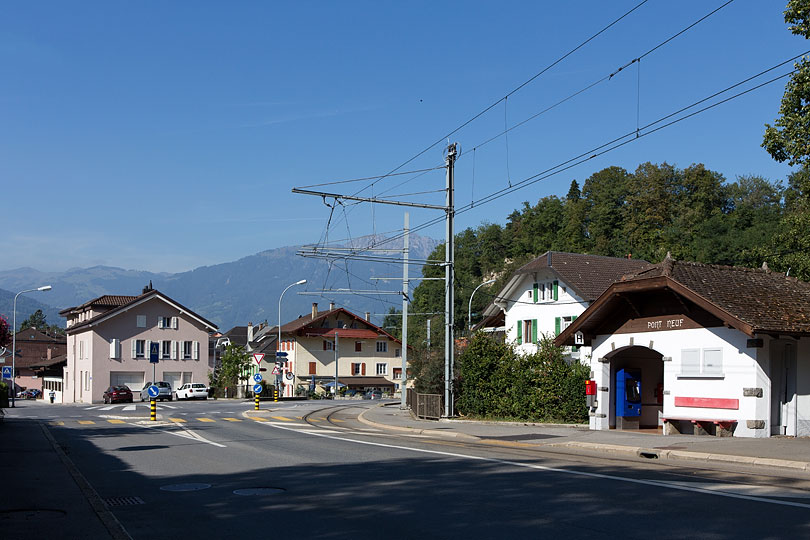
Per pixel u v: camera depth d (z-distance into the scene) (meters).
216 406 47.56
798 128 19.80
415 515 9.70
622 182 110.50
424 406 32.84
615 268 49.84
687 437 19.83
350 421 34.47
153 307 69.62
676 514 9.50
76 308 74.69
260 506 10.57
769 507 9.91
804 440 18.53
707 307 19.58
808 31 19.48
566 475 13.14
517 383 29.30
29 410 45.00
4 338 30.75
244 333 129.00
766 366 19.45
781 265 40.06
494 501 10.59
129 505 10.86
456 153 30.73
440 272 104.94
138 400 64.00
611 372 24.20
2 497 11.27
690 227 90.00
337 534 8.68
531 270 49.59
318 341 88.94
